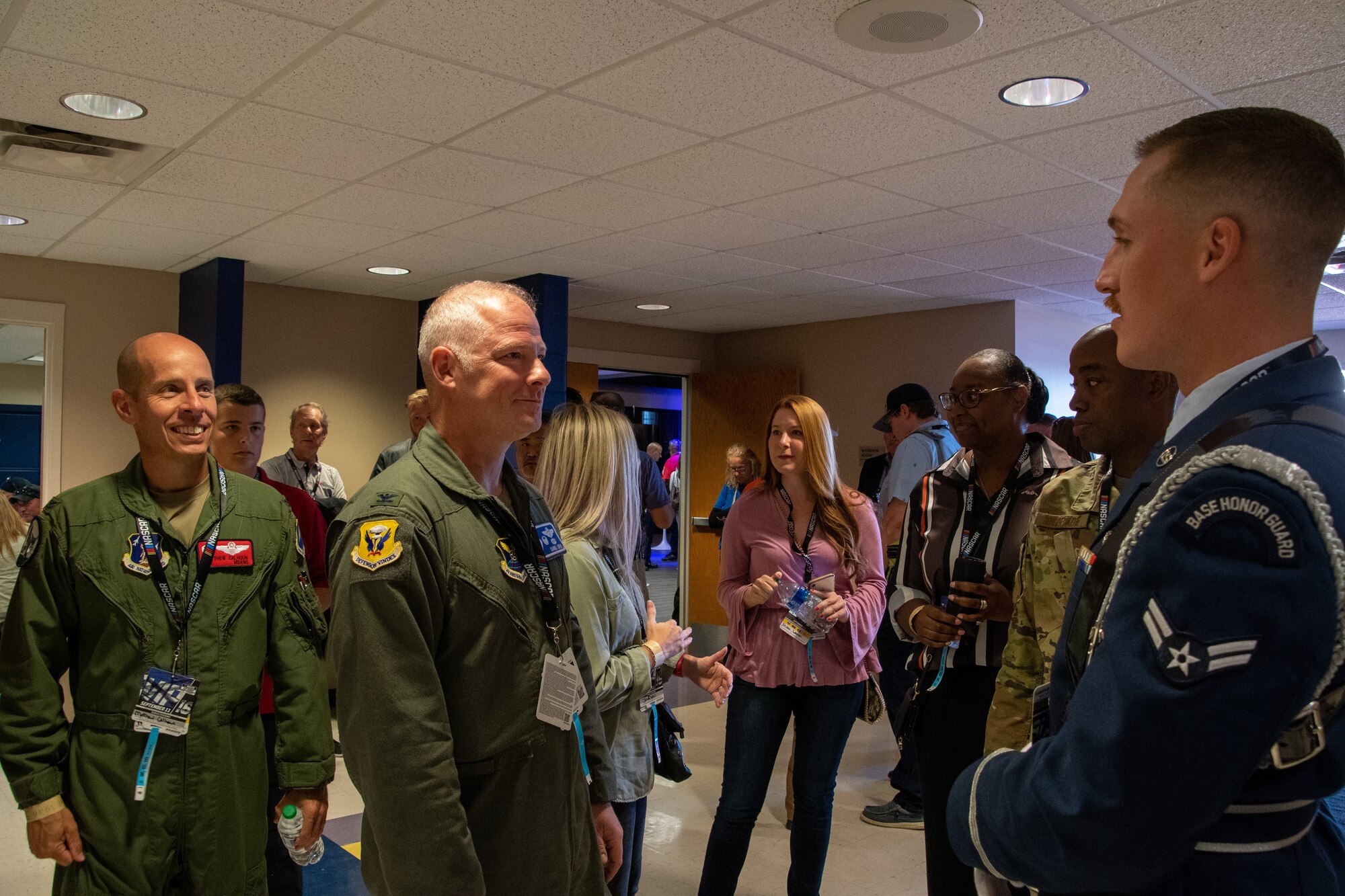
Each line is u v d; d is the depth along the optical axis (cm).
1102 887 68
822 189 355
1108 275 83
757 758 239
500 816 121
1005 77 247
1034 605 152
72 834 157
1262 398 71
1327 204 72
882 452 667
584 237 439
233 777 168
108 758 159
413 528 115
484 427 129
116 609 162
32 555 163
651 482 466
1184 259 75
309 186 354
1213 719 60
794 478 259
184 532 176
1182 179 75
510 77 248
